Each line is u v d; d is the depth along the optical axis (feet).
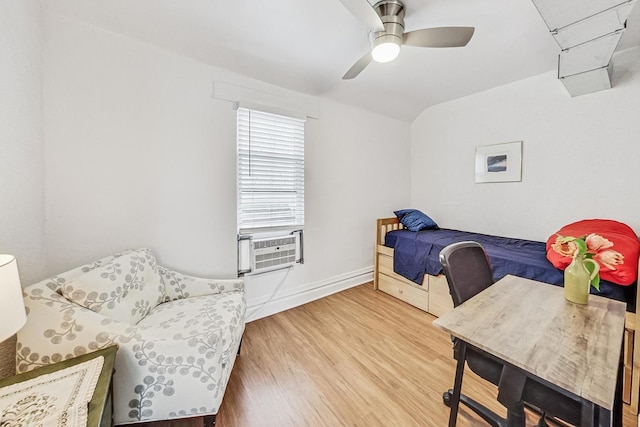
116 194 5.62
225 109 7.03
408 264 8.59
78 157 5.20
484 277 4.27
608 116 7.02
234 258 7.33
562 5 4.12
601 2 3.99
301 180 8.66
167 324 4.46
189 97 6.47
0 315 2.47
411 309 8.34
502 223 9.30
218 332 3.85
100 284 4.14
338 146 9.64
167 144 6.22
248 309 7.64
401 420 4.24
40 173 4.76
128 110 5.70
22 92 4.28
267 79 7.59
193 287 5.84
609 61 5.71
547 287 4.04
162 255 6.24
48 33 4.85
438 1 4.88
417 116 11.91
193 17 5.17
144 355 3.52
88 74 5.24
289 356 5.90
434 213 11.50
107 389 2.78
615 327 2.87
